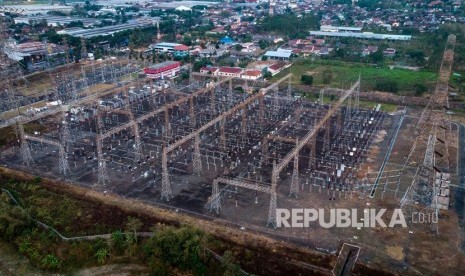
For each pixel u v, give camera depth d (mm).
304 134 136500
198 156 109750
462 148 125625
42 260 82188
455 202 97812
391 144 129750
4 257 84562
